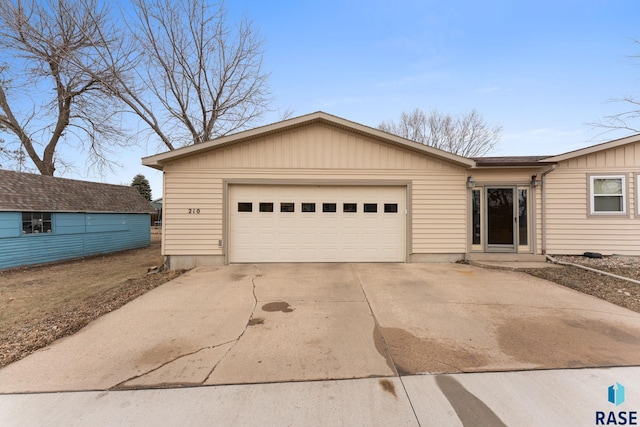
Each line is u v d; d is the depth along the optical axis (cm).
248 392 243
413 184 805
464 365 282
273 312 434
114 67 1156
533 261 782
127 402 232
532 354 301
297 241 801
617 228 812
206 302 484
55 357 306
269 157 787
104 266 996
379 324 385
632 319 392
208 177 776
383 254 810
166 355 308
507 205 830
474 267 739
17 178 1112
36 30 1092
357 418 212
